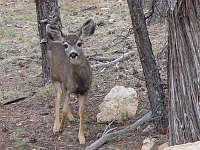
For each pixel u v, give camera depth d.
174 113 9.62
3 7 28.31
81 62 11.73
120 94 12.88
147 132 11.54
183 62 9.27
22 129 12.62
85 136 12.02
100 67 16.98
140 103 13.55
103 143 11.35
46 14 15.25
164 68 15.75
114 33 21.50
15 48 20.45
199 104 9.20
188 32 9.12
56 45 12.79
